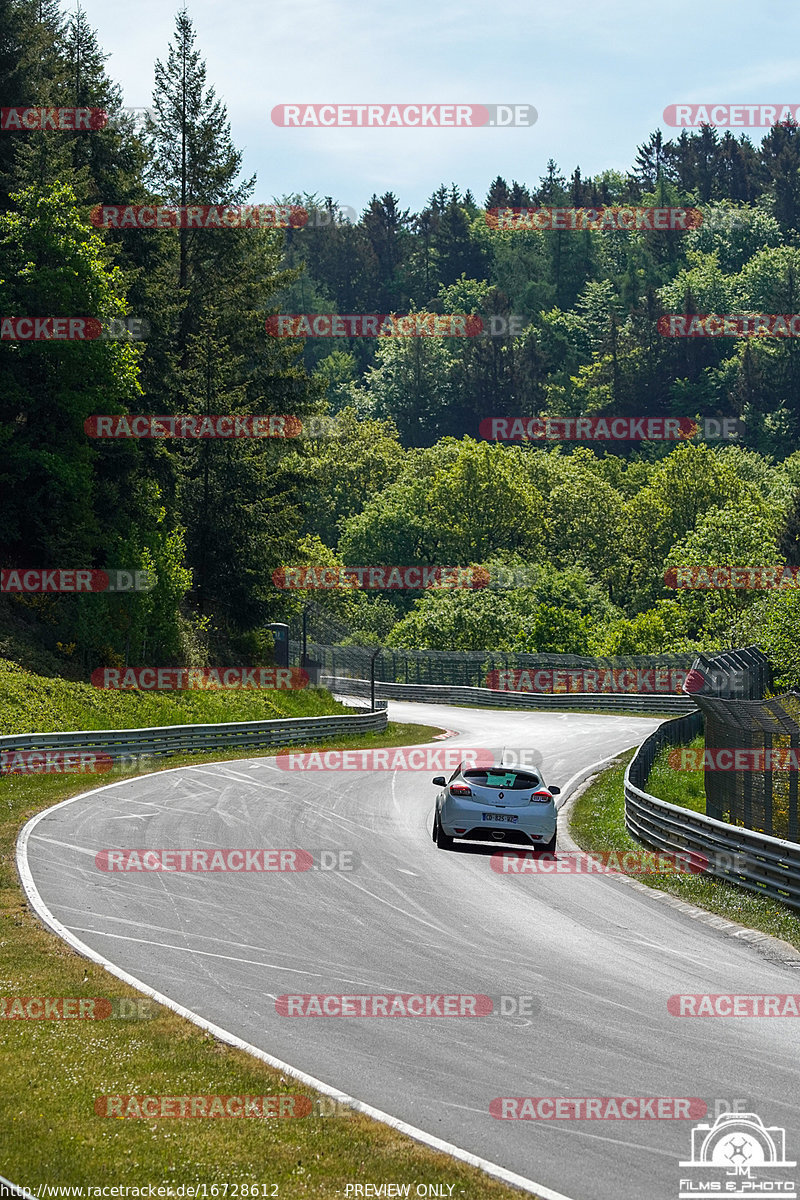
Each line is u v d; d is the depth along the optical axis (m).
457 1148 18.84
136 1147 18.44
